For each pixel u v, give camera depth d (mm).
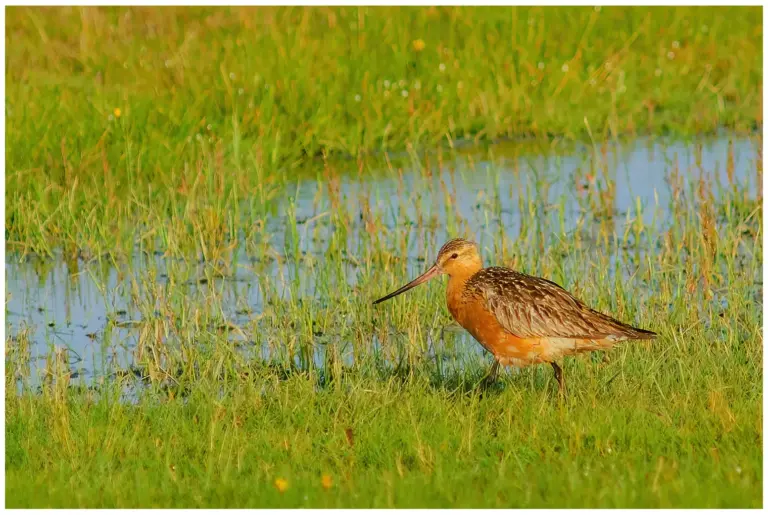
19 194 16250
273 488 8633
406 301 13617
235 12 23906
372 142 19438
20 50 21469
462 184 17922
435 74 21094
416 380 11406
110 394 11391
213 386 11320
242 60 20766
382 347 12516
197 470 9164
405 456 9422
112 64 21094
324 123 19375
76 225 15516
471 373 11648
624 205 16984
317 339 12875
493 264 14570
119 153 17406
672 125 20438
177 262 15039
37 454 9773
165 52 21672
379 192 17656
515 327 10961
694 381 10734
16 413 10672
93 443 9836
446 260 11648
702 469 8750
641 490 8320
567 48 22656
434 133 20016
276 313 13375
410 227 15961
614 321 10898
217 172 16578
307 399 10773
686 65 22516
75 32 22625
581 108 20875
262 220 15422
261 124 18688
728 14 24641
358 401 10594
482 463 9180
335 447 9664
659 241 15523
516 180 18031
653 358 11422
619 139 20203
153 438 10023
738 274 13961
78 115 18266
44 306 13977
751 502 8062
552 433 9672
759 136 19672
